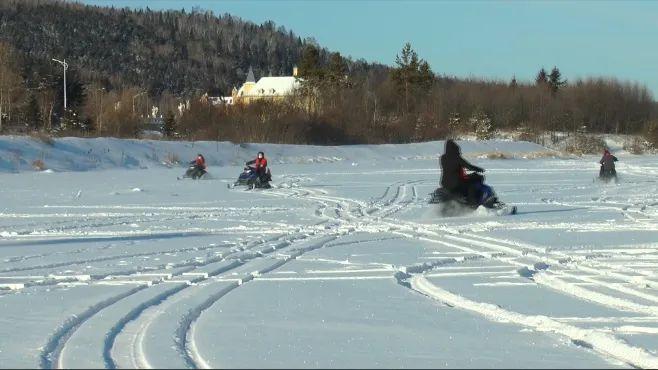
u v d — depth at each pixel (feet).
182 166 602.44
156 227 191.11
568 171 492.54
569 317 87.25
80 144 583.99
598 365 67.36
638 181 385.70
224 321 85.46
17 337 78.02
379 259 134.62
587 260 131.23
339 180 402.31
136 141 631.15
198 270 121.80
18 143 545.03
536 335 78.95
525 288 105.91
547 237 164.14
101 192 320.70
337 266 127.13
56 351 72.90
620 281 110.32
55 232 181.37
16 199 286.66
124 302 94.89
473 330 81.35
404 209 239.91
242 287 107.96
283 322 85.05
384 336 78.59
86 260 134.51
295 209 241.96
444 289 105.29
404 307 93.56
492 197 217.77
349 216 218.18
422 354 71.41
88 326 81.66
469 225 190.19
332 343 75.56
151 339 75.77
